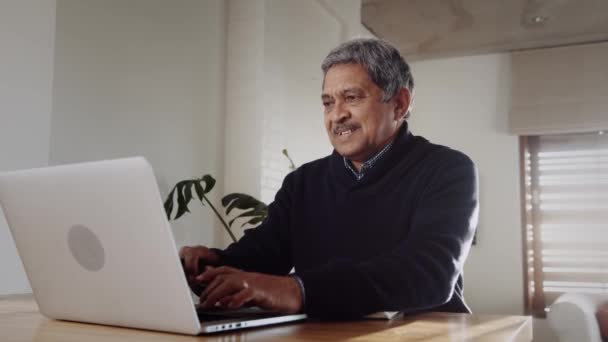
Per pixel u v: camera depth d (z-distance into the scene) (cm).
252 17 305
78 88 214
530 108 497
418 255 97
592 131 486
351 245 133
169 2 266
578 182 491
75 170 79
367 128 131
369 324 88
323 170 149
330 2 368
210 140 293
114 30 233
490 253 505
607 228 479
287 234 150
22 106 169
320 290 86
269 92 307
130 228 75
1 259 159
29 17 173
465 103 529
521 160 505
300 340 71
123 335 75
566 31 469
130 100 241
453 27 469
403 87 135
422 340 72
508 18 446
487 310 500
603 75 480
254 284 81
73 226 82
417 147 136
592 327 319
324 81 137
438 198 115
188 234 275
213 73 297
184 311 73
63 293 89
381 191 132
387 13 445
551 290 492
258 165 296
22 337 74
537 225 502
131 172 72
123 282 79
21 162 168
